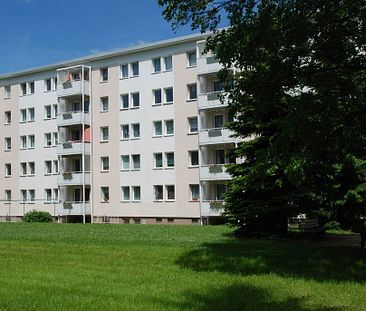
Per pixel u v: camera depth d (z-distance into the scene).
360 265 12.78
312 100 12.45
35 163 55.84
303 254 14.98
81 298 8.95
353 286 9.95
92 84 51.09
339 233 24.83
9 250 17.02
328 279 10.76
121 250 16.44
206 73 43.47
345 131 12.67
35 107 56.00
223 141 42.56
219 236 23.38
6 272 12.08
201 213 43.59
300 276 11.16
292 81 13.15
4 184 58.19
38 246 18.22
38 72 55.72
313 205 20.72
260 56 12.85
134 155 48.78
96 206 50.56
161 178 47.03
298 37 12.15
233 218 21.58
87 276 11.40
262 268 12.37
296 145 12.99
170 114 46.66
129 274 11.65
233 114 14.48
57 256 15.20
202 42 43.75
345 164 18.48
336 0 11.71
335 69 12.89
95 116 50.81
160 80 47.28
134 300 8.79
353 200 18.72
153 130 47.59
